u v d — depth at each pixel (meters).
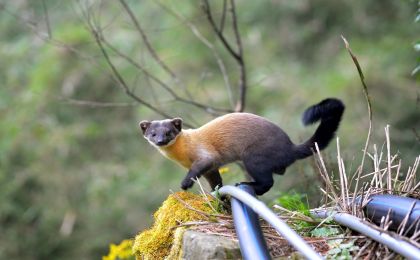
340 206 5.71
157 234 5.83
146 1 19.31
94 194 17.05
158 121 7.59
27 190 17.52
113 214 17.03
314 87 17.52
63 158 17.77
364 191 5.80
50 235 17.22
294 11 19.77
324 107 6.86
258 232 5.08
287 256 5.16
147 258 5.81
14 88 18.53
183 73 18.19
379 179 5.90
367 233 5.07
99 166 17.67
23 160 17.66
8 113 18.06
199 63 18.48
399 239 4.81
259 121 7.04
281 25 19.77
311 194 8.13
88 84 18.23
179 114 16.19
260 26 19.73
